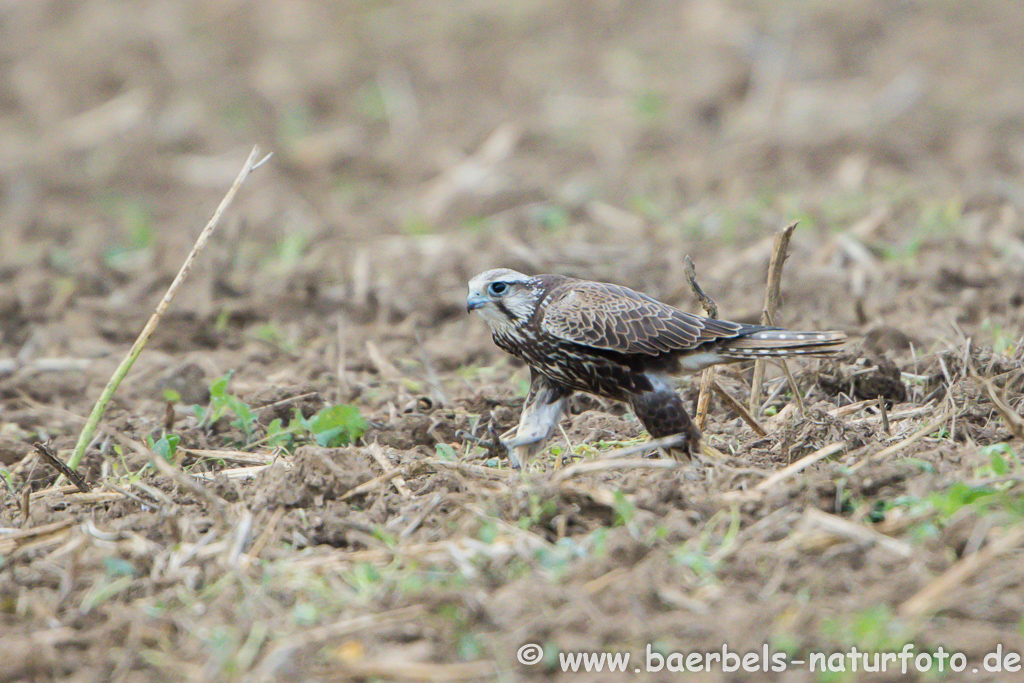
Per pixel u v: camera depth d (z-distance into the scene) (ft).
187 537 27.91
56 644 24.34
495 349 45.06
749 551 25.43
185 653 23.62
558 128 81.92
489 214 67.26
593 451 32.78
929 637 22.67
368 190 73.77
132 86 93.15
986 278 48.55
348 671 22.67
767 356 31.27
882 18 100.68
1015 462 28.91
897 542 25.25
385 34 102.42
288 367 44.39
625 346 30.73
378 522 28.32
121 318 50.72
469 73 93.86
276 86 91.86
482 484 29.73
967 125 78.07
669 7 105.09
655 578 24.41
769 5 102.17
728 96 85.61
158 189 77.15
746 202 63.26
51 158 81.82
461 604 23.80
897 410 35.73
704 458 31.17
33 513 30.07
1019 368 35.24
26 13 108.06
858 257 51.29
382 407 38.93
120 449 34.68
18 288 55.01
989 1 104.88
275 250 61.52
